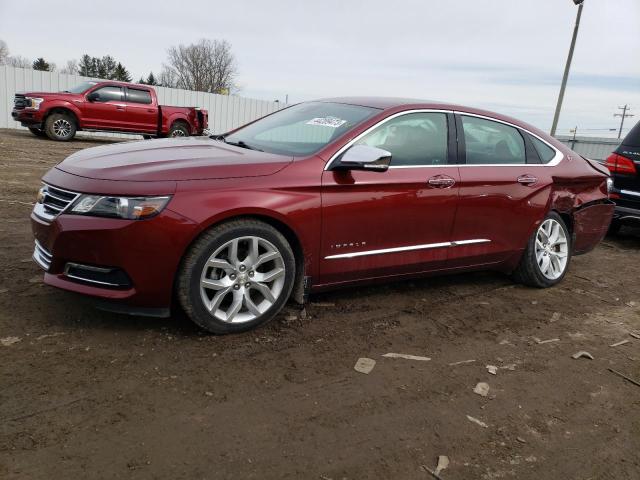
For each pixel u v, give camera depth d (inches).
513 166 181.2
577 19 811.4
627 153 271.7
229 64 2652.6
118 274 121.9
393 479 90.0
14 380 106.8
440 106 169.5
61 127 603.5
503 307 174.9
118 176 122.0
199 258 124.5
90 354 119.6
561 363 138.9
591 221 207.6
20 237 202.2
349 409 108.9
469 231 170.2
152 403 104.0
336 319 151.9
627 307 186.2
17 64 2994.6
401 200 152.5
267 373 119.3
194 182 124.0
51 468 84.4
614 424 113.0
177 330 134.6
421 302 171.9
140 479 84.0
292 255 138.9
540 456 100.0
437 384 122.3
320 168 140.1
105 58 3316.9
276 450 94.1
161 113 667.4
